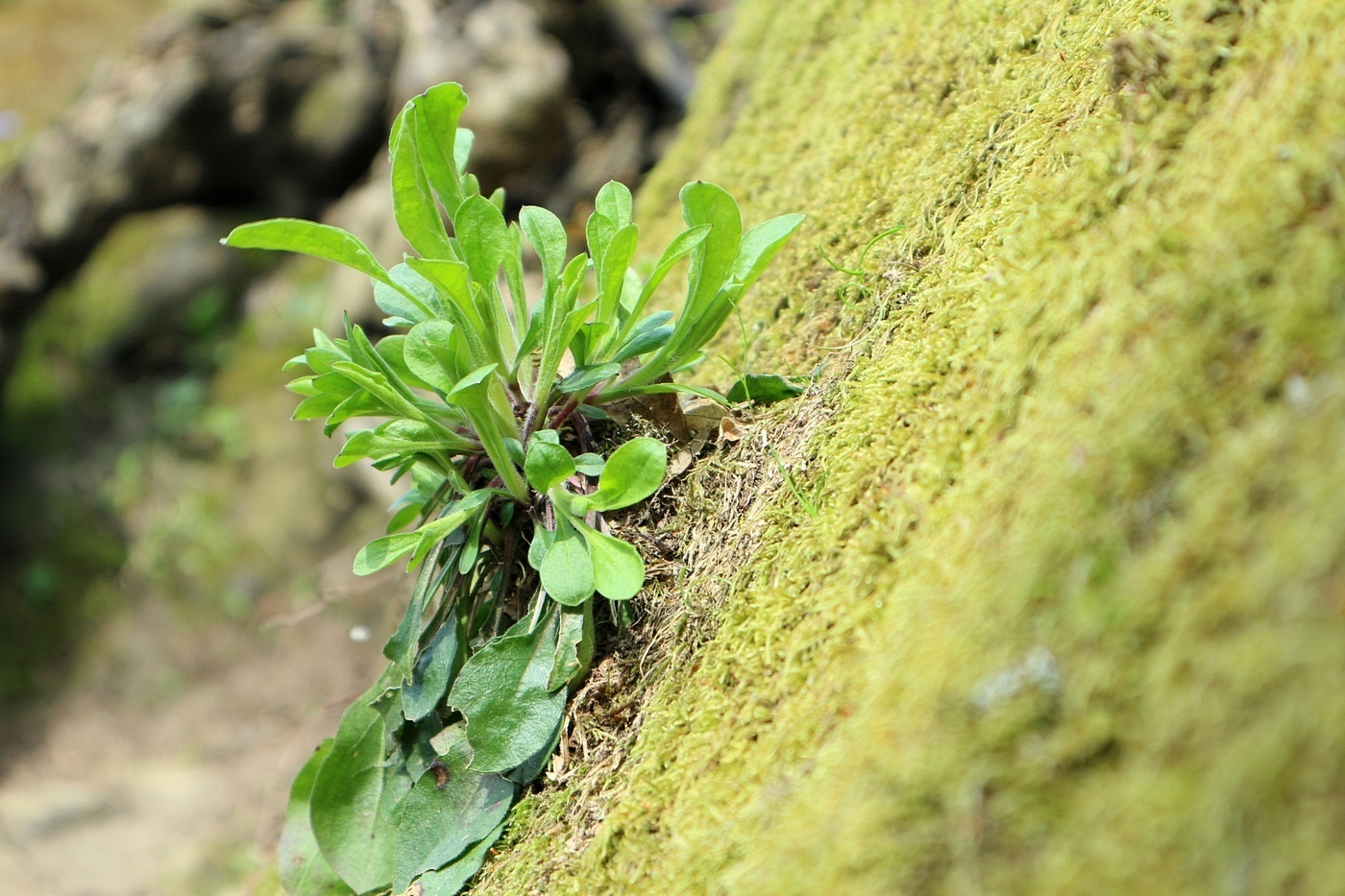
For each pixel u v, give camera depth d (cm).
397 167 55
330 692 148
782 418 57
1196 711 45
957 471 51
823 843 47
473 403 54
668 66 175
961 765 46
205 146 185
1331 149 47
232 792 139
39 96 206
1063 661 46
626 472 54
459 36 164
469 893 54
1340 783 43
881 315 57
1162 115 51
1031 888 45
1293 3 49
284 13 185
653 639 55
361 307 158
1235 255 47
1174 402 47
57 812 143
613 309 56
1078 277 50
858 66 69
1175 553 46
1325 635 44
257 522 174
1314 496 45
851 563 51
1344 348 46
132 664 168
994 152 57
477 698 54
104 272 185
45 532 178
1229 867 44
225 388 184
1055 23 59
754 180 73
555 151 163
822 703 50
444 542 57
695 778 52
